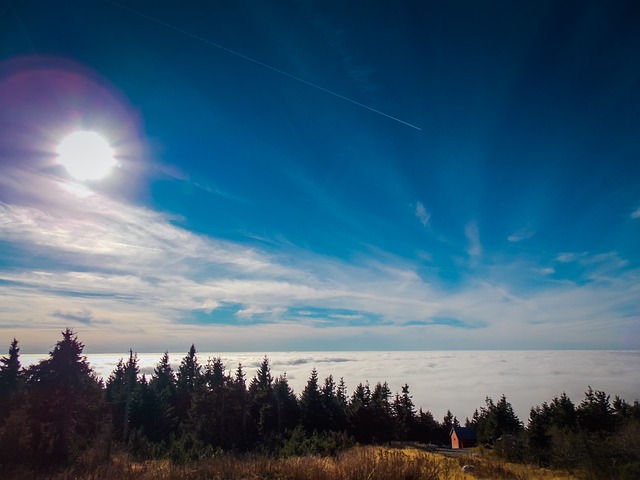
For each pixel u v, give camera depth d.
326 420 58.03
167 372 65.25
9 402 28.70
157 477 11.28
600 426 46.81
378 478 9.83
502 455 19.75
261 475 10.96
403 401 80.62
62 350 21.52
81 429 22.08
